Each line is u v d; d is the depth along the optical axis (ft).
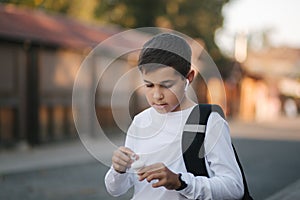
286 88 177.47
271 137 67.46
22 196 24.77
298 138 67.05
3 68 41.06
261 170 35.70
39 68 44.32
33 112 43.98
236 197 6.57
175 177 6.15
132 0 101.35
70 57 49.03
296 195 25.32
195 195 6.26
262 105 135.54
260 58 215.10
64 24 57.82
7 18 46.62
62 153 41.52
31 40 42.04
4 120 41.34
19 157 38.32
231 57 112.27
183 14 102.42
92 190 26.50
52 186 27.53
